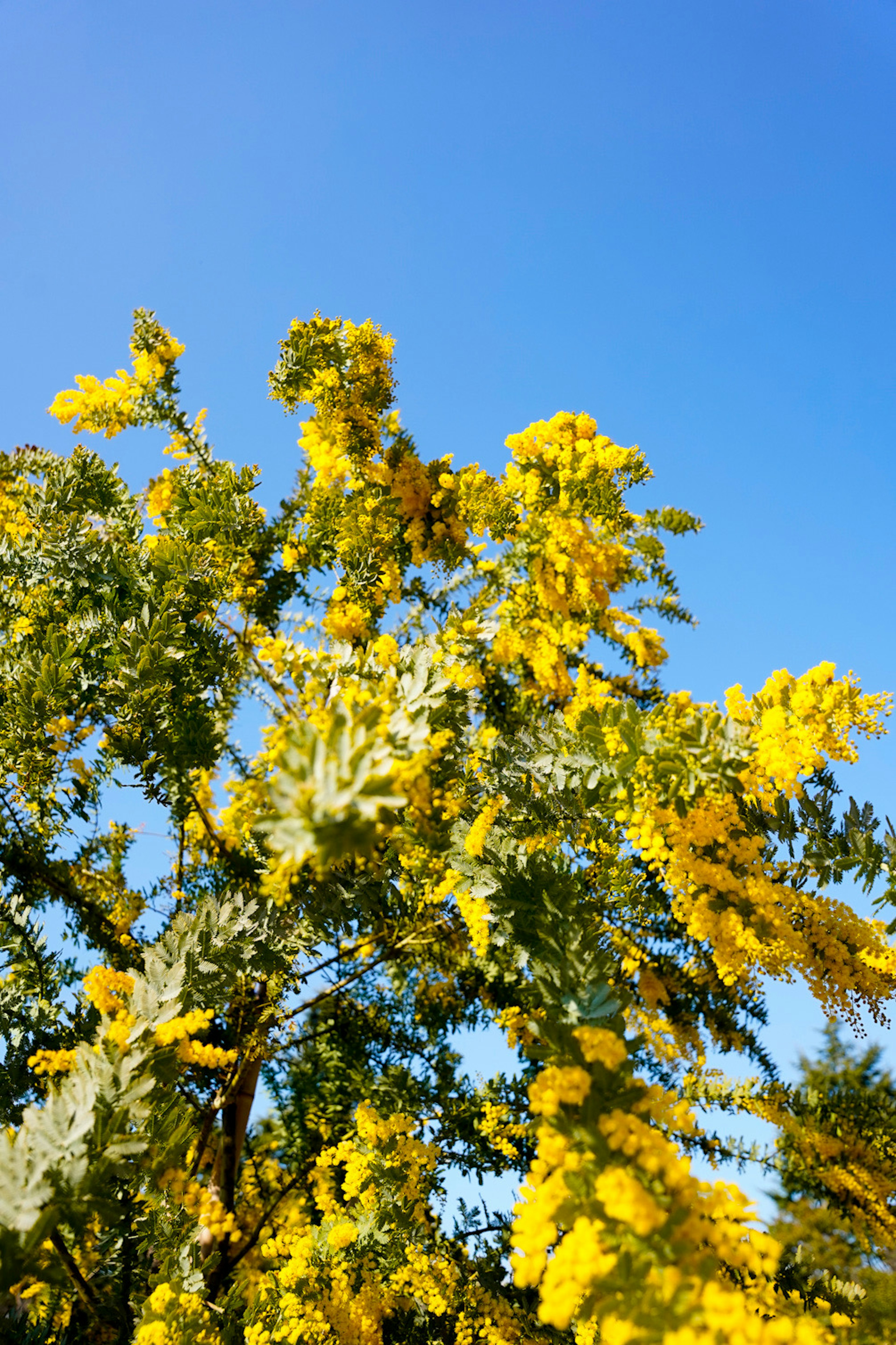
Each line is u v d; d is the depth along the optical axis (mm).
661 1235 1888
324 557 5324
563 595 4797
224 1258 4195
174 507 5094
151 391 5430
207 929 3143
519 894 2955
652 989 4508
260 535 5340
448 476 5340
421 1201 3842
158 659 4102
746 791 3131
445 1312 3826
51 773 4414
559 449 4887
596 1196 1977
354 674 3414
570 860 3244
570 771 3314
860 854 3119
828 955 3092
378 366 5492
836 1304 3584
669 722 2986
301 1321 3480
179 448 5422
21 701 4199
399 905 4406
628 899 4027
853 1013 3100
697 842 3049
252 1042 4051
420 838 3340
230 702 5258
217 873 4871
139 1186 2916
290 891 3508
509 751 3582
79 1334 3562
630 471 4734
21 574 5055
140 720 4145
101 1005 2943
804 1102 4684
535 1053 2383
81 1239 2834
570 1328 3648
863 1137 4488
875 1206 4191
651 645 5453
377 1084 4945
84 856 5121
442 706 3021
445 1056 5297
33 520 4910
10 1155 2289
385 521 5281
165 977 2965
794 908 3131
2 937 4234
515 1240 2002
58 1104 2416
